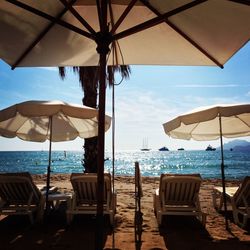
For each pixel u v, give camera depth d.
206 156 88.44
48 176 4.95
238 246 3.83
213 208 6.31
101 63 2.63
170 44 3.74
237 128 6.49
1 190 5.12
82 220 5.29
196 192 5.11
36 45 3.67
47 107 4.44
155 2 3.24
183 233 4.45
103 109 2.59
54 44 3.71
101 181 2.52
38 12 2.66
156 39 3.69
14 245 3.84
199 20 3.24
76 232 4.49
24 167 48.19
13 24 3.29
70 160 71.00
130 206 6.45
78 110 4.55
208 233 4.45
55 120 6.57
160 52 3.93
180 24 3.41
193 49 3.73
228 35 3.33
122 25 3.70
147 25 2.65
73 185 5.11
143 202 7.00
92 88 9.25
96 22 3.68
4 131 6.38
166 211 4.96
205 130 6.70
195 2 2.58
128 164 57.88
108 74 7.57
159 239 4.14
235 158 71.62
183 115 4.77
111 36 2.69
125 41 3.79
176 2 3.13
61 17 3.46
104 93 2.60
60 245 3.83
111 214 4.82
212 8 3.01
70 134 6.90
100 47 2.65
